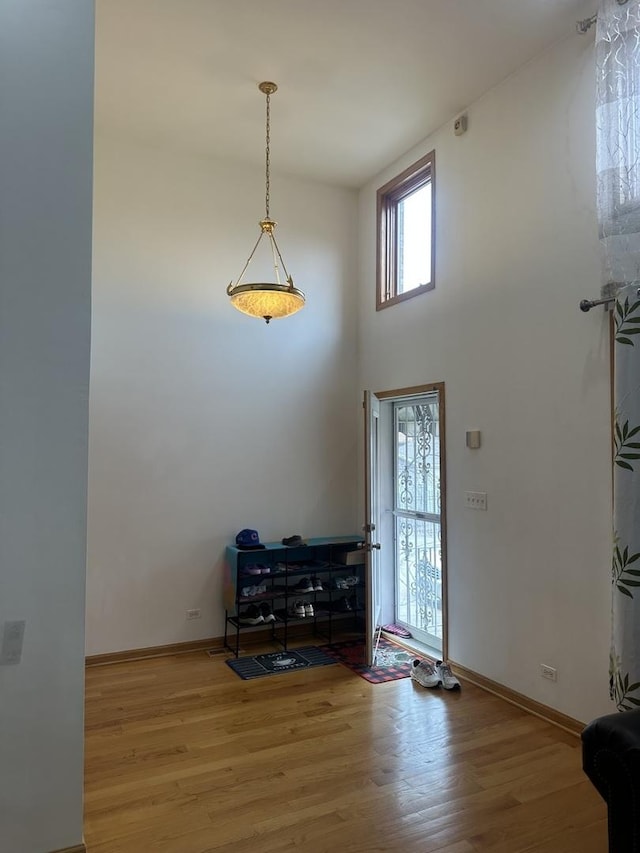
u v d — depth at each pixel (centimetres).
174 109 400
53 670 212
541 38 329
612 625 274
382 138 441
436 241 427
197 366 460
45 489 213
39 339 214
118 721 326
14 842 204
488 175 380
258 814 240
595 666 300
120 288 436
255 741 302
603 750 181
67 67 221
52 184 217
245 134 434
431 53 341
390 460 505
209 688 374
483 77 366
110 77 362
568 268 322
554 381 329
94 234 430
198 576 453
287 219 503
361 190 532
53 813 209
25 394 212
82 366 220
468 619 386
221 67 353
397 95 384
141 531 436
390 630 485
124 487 431
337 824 233
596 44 293
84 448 219
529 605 340
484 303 381
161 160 454
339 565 479
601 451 301
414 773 271
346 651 446
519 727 316
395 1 299
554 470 327
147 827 231
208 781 264
